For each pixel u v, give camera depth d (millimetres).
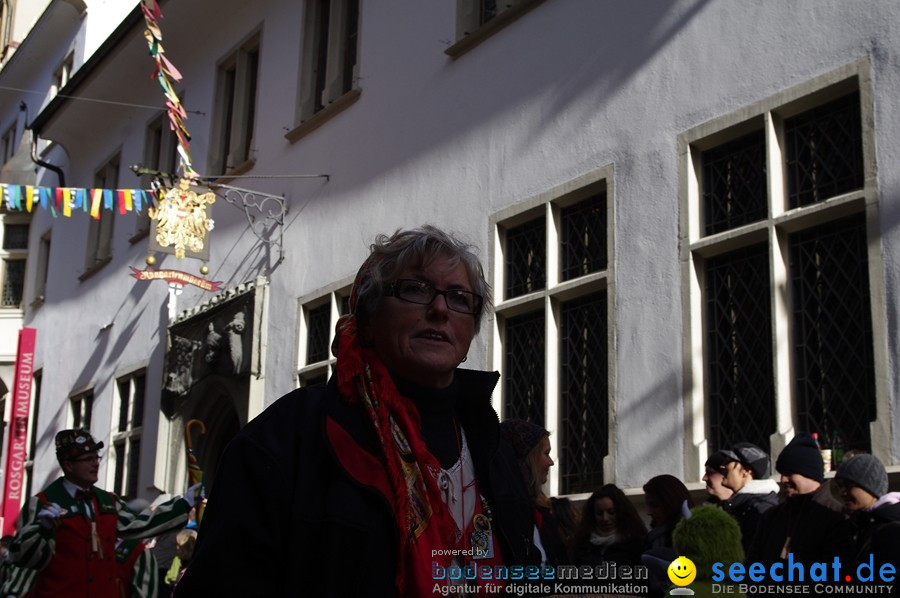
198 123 15375
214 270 13914
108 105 18250
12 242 22547
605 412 7715
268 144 13273
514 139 9047
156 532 6664
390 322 2285
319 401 2229
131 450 15469
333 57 12406
